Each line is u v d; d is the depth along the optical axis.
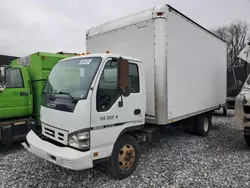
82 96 2.91
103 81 3.08
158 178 3.52
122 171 3.45
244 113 4.70
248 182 3.34
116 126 3.26
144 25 4.10
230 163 4.14
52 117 3.22
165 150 4.96
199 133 6.23
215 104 6.77
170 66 4.15
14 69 5.14
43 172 3.77
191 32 5.02
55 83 3.51
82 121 2.82
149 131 3.97
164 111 3.96
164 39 3.91
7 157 4.56
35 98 5.63
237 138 6.11
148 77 4.07
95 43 5.16
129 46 4.38
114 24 4.70
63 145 3.06
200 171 3.79
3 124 4.80
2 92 4.86
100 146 3.03
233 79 10.34
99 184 3.32
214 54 6.55
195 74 5.29
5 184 3.34
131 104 3.50
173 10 4.21
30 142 3.32
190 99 5.07
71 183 3.36
